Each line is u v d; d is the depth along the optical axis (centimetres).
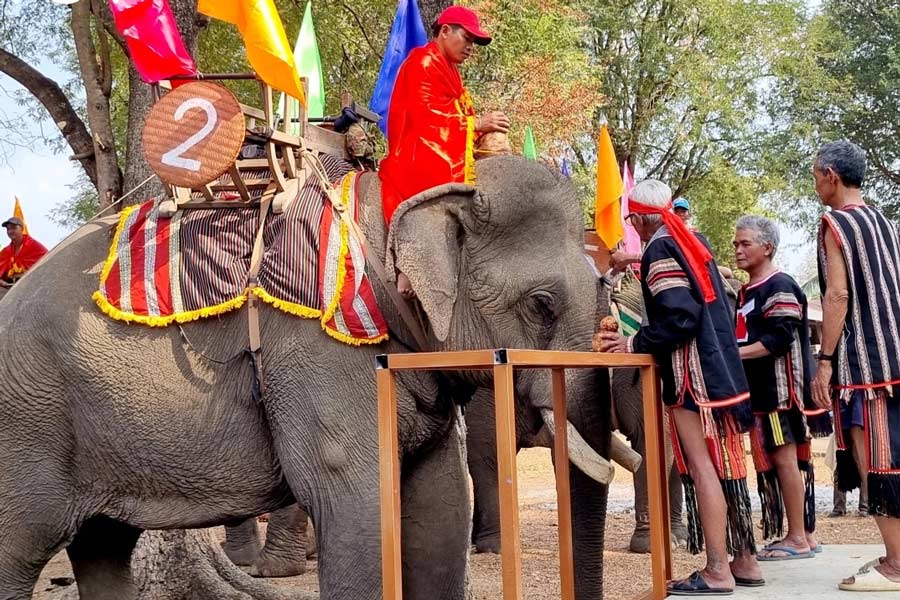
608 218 725
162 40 477
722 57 2902
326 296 460
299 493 462
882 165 3300
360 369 459
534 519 1241
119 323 481
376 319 460
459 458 512
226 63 1355
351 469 453
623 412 822
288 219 475
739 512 450
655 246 458
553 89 1958
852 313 451
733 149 3127
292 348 461
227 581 748
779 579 480
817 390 465
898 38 3194
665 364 459
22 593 488
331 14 1484
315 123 571
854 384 448
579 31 2353
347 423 455
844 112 3212
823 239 462
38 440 484
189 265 479
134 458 482
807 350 630
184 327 477
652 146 3153
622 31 3000
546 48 2008
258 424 477
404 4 626
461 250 478
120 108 1600
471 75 1916
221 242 481
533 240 481
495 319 474
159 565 724
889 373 443
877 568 447
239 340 473
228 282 473
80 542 554
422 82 484
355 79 1581
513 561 329
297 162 495
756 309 598
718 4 2845
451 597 505
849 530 1066
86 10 846
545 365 362
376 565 446
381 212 486
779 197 3102
